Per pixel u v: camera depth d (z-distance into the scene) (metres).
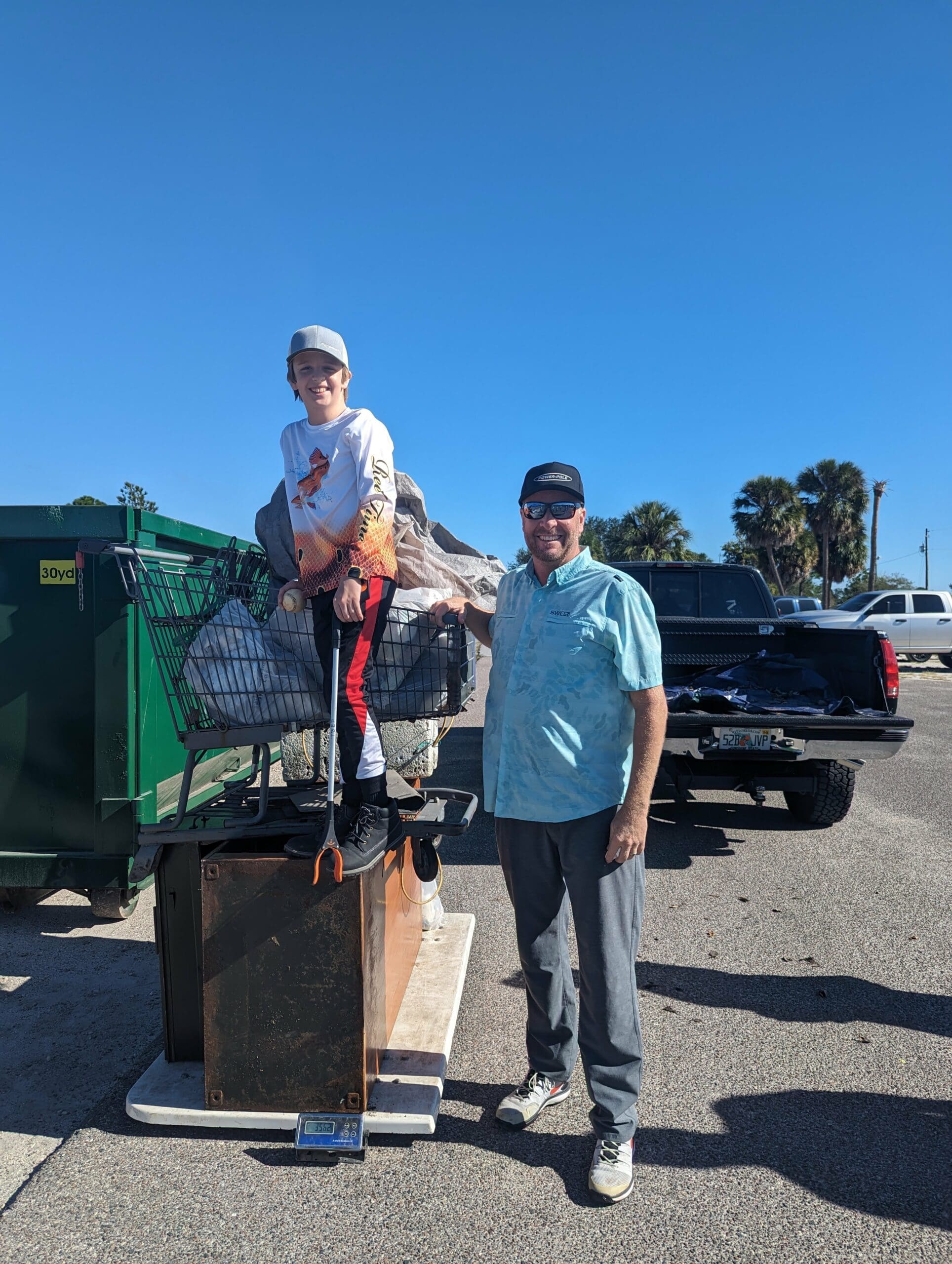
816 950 4.01
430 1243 2.16
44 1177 2.40
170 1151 2.53
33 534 3.93
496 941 4.13
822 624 19.19
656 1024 3.32
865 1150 2.54
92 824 4.05
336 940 2.52
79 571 2.58
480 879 5.07
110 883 4.00
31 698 4.04
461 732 10.17
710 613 7.05
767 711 5.52
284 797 3.05
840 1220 2.24
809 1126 2.66
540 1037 2.72
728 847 5.71
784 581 51.66
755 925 4.33
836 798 5.87
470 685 3.06
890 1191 2.35
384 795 2.64
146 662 4.09
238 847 2.73
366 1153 2.52
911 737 10.33
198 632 2.61
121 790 3.99
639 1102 2.79
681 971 3.79
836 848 5.67
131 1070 3.01
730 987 3.64
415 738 4.15
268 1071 2.56
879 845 5.75
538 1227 2.22
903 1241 2.17
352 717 2.53
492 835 6.04
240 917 2.53
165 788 4.34
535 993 2.67
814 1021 3.34
